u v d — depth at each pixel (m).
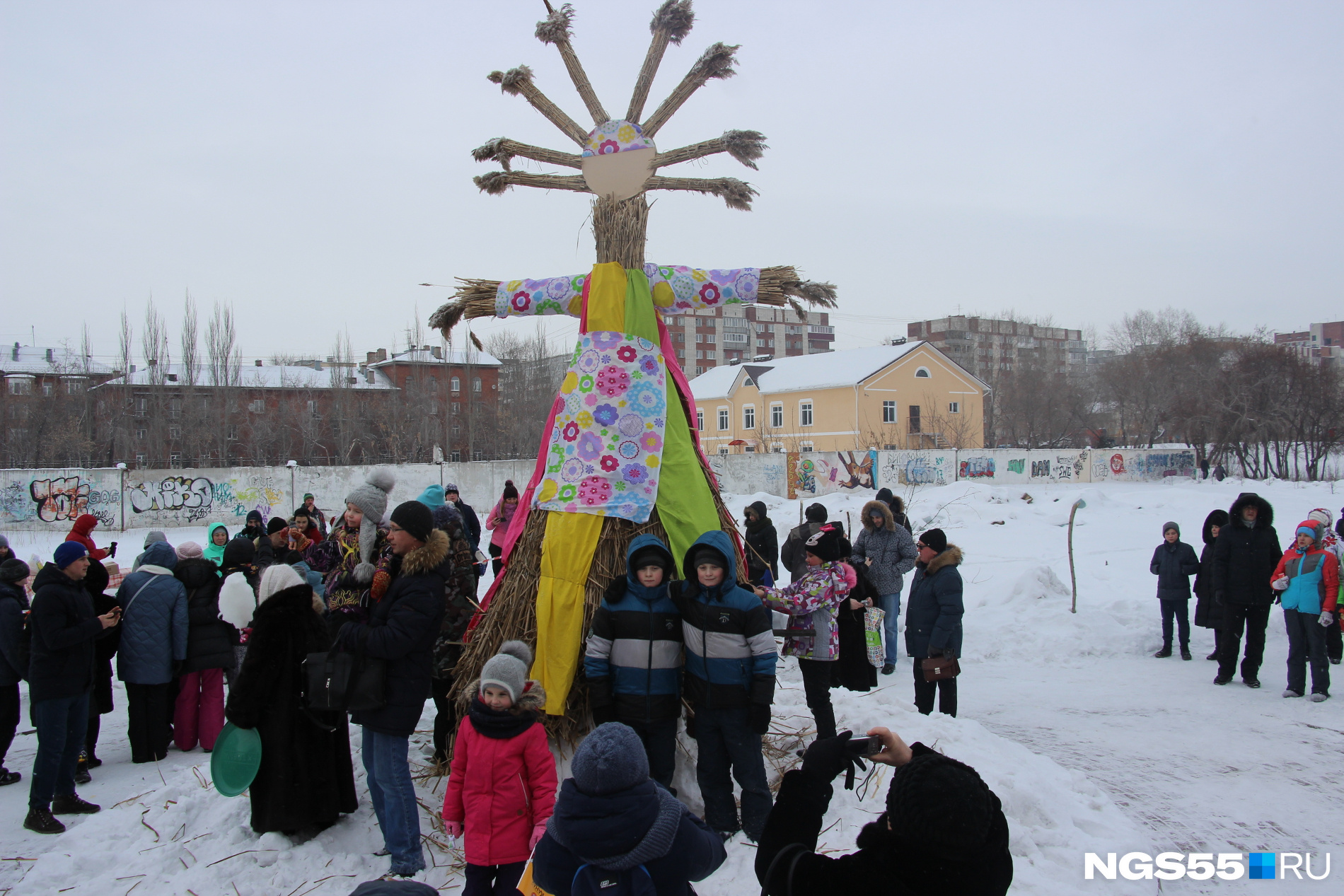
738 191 5.50
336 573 4.46
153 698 6.14
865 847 2.12
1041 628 10.11
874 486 31.17
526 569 4.99
